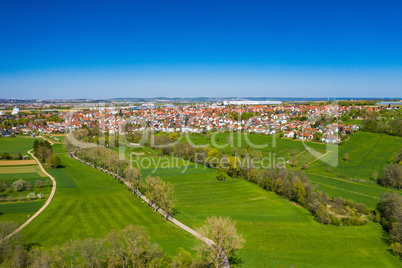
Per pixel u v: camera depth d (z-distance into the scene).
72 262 44.06
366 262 51.69
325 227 68.06
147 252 47.34
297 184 86.06
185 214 74.19
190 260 46.16
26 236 58.62
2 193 86.69
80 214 71.62
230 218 71.56
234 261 50.72
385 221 69.38
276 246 56.75
